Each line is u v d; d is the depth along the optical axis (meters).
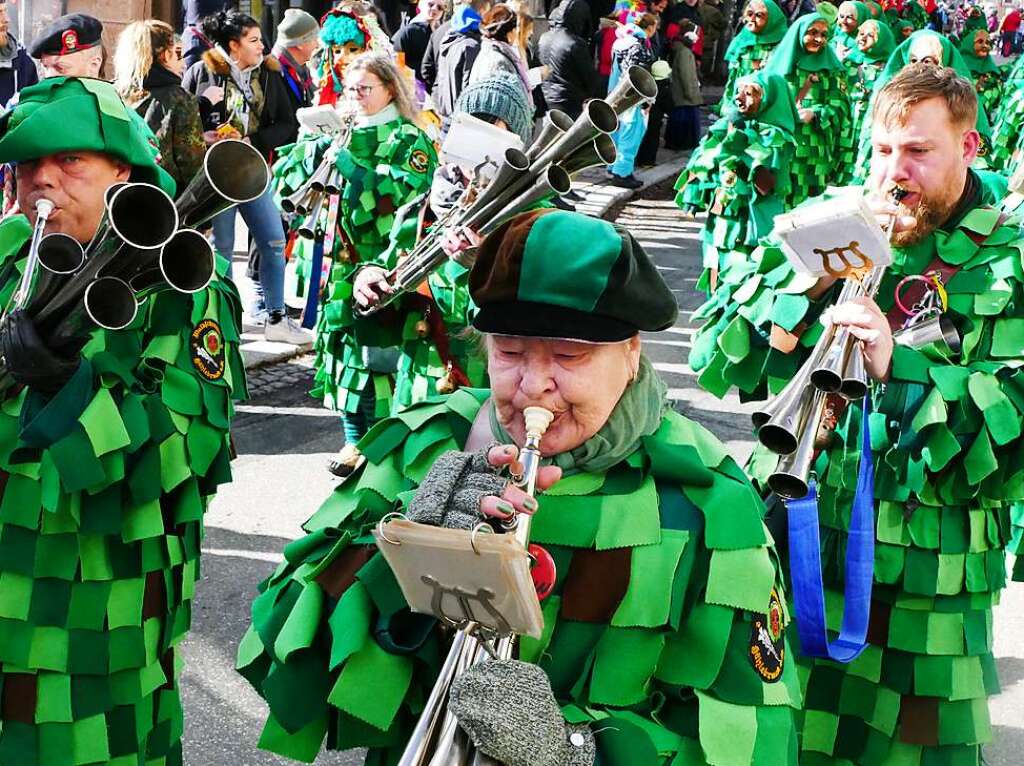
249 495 5.73
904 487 2.96
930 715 3.02
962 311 2.96
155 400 2.65
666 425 2.03
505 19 8.71
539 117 13.21
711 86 23.88
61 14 11.92
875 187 3.01
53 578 2.64
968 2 24.33
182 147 4.23
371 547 2.03
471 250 3.70
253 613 2.12
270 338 7.82
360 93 5.77
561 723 1.74
